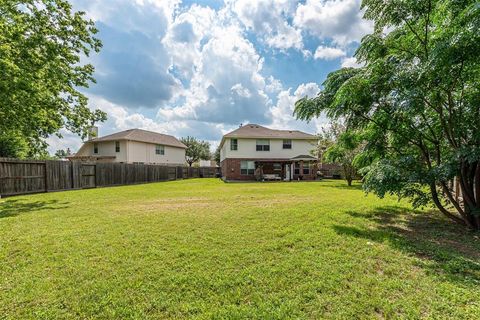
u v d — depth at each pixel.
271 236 4.45
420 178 4.80
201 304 2.45
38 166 11.98
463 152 4.30
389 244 4.01
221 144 28.61
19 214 6.53
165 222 5.52
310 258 3.47
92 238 4.40
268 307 2.38
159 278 2.95
